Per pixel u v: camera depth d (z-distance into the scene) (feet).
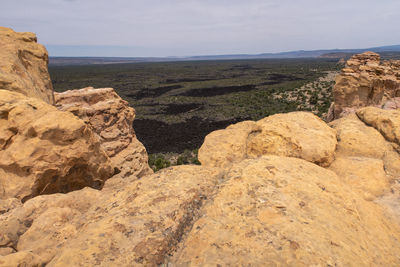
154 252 10.18
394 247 11.66
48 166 24.59
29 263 11.11
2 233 14.87
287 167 15.47
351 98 93.86
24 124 24.98
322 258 9.13
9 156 23.61
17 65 35.22
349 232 11.07
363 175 18.20
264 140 21.18
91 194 21.13
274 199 12.34
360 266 9.29
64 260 9.54
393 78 97.14
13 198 20.49
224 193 13.25
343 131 24.02
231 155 22.00
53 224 14.90
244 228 10.77
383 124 23.54
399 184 17.81
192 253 10.04
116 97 63.16
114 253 9.94
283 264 8.89
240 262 9.18
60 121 25.99
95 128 52.95
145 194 14.11
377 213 14.23
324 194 13.26
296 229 10.39
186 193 13.98
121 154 56.03
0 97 26.25
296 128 22.41
